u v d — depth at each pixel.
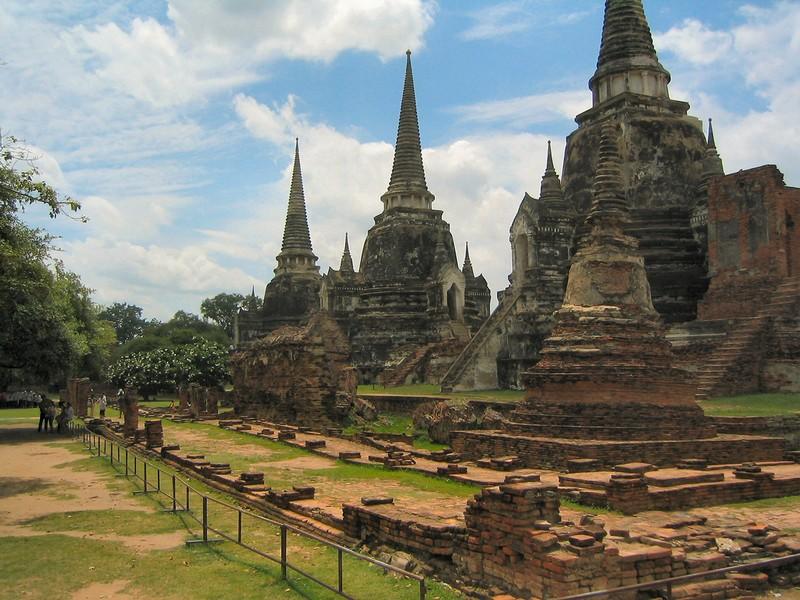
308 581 11.66
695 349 34.81
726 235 37.28
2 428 41.06
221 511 17.34
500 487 11.09
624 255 25.44
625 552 10.73
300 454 26.97
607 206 26.08
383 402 43.09
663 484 16.80
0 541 14.34
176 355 68.06
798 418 25.84
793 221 36.09
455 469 20.62
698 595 10.74
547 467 21.48
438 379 55.94
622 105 43.69
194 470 22.55
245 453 27.25
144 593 11.24
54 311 35.09
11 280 23.14
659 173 42.22
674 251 40.47
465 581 11.32
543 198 46.97
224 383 71.69
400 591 11.11
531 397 24.58
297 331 41.78
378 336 62.47
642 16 46.25
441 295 61.69
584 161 45.56
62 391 61.62
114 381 67.75
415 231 65.81
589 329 23.97
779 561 9.71
